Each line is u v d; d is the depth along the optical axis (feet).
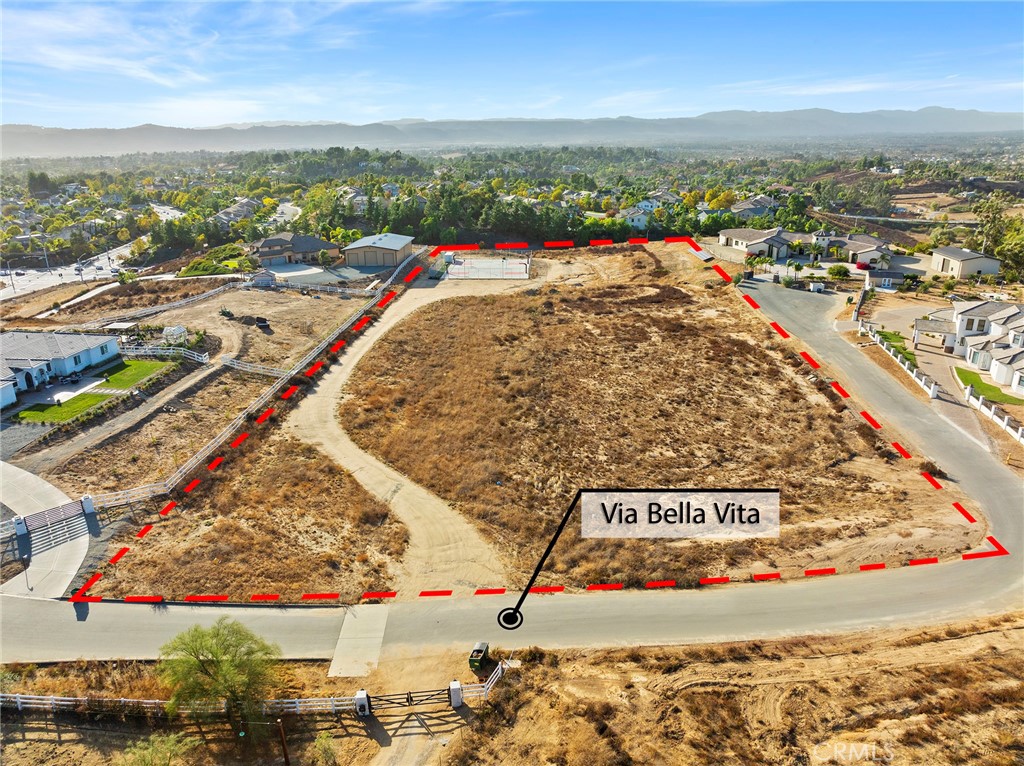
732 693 78.07
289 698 77.25
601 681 79.97
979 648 84.28
